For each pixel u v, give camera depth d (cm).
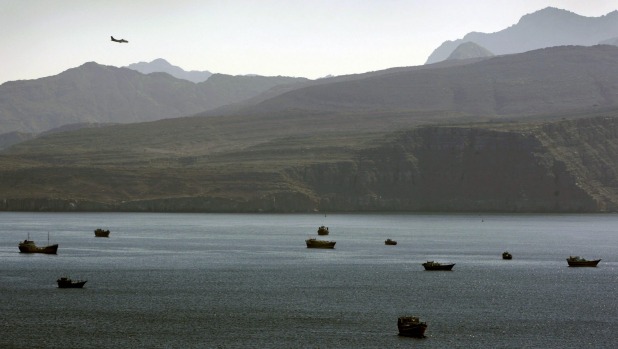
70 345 15025
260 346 15050
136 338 15512
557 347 15300
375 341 15412
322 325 16638
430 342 15438
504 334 16150
